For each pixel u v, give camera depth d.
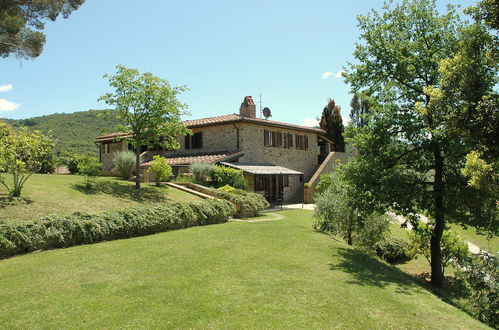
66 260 9.48
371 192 12.81
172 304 6.75
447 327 6.91
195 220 16.39
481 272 10.59
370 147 13.79
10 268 8.66
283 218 20.59
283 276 8.92
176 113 20.08
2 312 6.17
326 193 16.06
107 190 17.39
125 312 6.30
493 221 11.72
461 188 11.95
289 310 6.77
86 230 11.83
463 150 11.32
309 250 12.07
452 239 13.61
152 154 32.38
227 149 29.08
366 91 14.25
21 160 13.20
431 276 13.02
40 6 22.81
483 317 9.68
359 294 8.16
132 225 13.25
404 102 13.46
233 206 19.50
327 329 6.11
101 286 7.60
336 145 48.12
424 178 13.54
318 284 8.49
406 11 13.61
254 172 25.27
